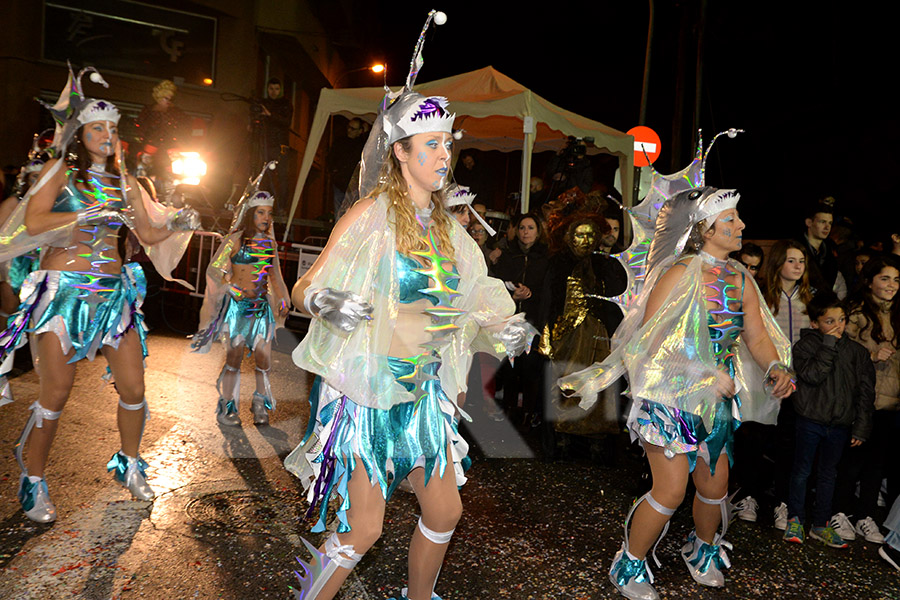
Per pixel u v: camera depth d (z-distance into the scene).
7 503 4.01
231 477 4.70
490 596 3.47
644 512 3.51
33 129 14.48
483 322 3.04
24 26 14.17
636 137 11.28
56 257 3.90
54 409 3.80
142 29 15.36
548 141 12.70
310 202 22.77
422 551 2.74
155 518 3.96
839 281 6.16
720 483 3.67
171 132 10.56
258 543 3.75
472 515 4.51
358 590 3.39
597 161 12.34
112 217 3.94
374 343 2.62
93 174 3.93
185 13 15.70
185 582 3.29
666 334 3.47
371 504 2.62
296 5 17.08
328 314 2.39
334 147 11.56
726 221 3.52
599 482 5.36
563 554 4.01
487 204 11.43
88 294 3.88
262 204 5.79
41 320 3.78
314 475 2.82
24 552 3.45
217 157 15.45
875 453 4.73
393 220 2.70
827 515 4.52
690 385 3.41
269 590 3.28
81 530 3.73
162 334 10.23
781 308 5.09
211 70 16.08
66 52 14.73
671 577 3.88
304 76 20.73
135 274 4.16
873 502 4.73
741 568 4.05
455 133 2.80
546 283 5.99
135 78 15.37
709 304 3.54
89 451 4.89
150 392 6.73
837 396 4.38
